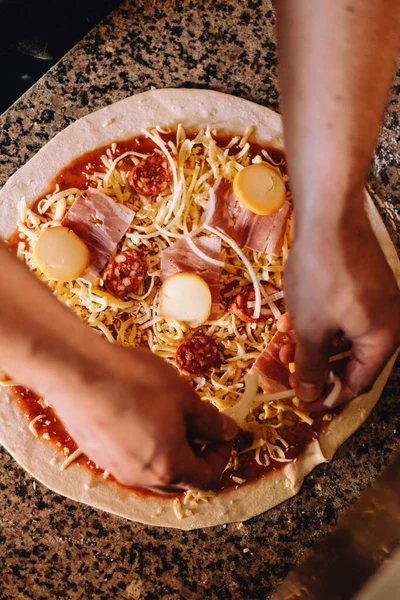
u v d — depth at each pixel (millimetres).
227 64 720
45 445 681
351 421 693
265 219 685
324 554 536
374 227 704
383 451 701
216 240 684
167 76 718
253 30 722
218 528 691
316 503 695
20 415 683
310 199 465
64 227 673
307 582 516
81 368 451
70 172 702
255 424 682
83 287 679
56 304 454
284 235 692
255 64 721
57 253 666
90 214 687
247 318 681
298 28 456
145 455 470
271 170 677
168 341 680
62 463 678
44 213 699
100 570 686
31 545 686
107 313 683
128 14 719
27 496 689
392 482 529
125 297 688
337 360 647
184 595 687
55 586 684
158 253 697
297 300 492
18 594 683
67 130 702
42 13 736
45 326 446
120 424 462
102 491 678
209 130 703
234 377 688
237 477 684
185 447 485
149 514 678
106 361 458
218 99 708
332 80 452
